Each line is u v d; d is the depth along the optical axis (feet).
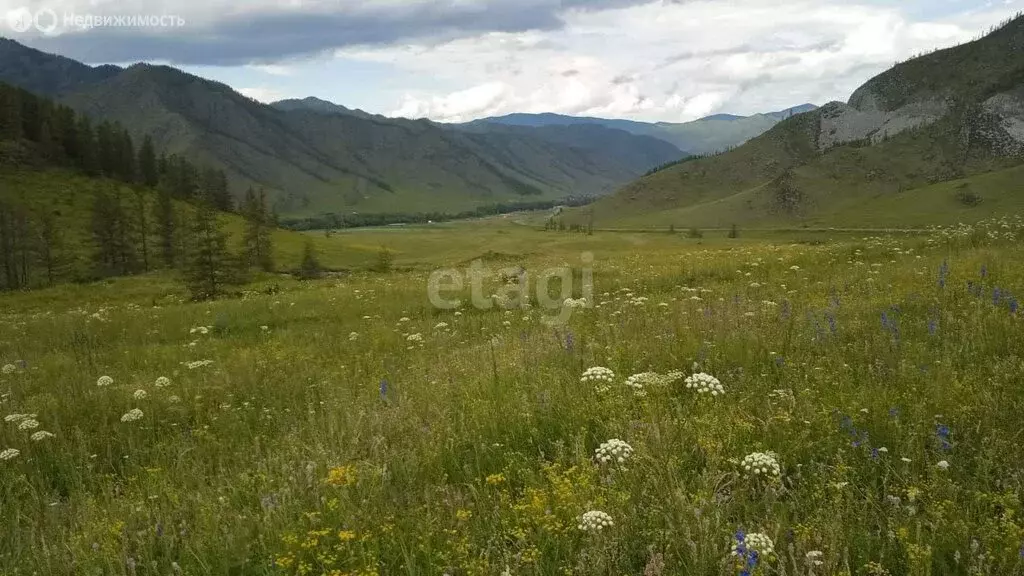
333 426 21.45
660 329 31.07
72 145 533.96
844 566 10.93
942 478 13.30
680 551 12.12
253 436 24.40
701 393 19.49
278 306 71.05
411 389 26.48
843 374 20.48
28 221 325.01
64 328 63.36
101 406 29.43
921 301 30.53
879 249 65.77
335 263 411.54
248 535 14.74
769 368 22.75
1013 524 11.25
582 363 25.35
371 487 15.94
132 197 462.60
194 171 592.60
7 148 484.33
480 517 14.34
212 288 129.29
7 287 279.69
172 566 13.79
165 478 19.79
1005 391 16.96
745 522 13.01
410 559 12.81
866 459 15.01
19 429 25.44
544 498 14.16
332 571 12.16
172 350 48.19
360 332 49.62
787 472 15.57
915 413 16.31
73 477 21.12
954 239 64.44
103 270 320.70
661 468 14.84
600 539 12.37
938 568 11.35
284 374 35.14
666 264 78.43
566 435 18.35
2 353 52.19
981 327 22.41
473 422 20.29
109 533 15.47
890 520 12.19
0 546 15.99
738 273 62.34
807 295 41.42
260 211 363.15
